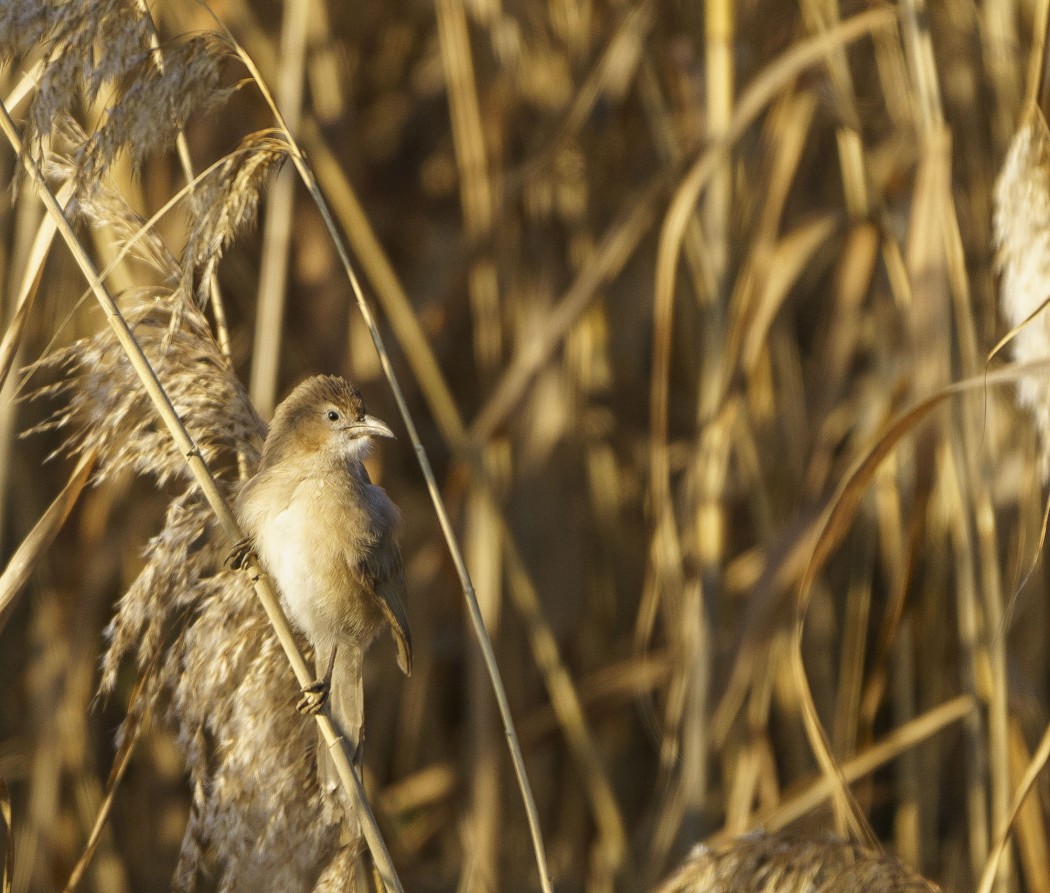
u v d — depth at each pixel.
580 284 12.36
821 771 12.16
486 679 12.97
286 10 12.71
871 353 15.08
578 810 14.59
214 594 7.41
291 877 7.16
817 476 12.70
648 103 13.63
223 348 7.86
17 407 12.42
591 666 14.56
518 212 14.32
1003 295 8.91
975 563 11.25
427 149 17.33
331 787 7.28
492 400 13.23
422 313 14.81
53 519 7.36
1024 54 12.58
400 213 16.28
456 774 14.04
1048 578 13.46
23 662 14.34
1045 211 8.51
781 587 10.88
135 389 7.38
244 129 13.78
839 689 14.16
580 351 14.25
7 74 8.70
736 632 11.44
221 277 13.99
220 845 7.17
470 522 13.95
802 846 7.49
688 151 12.73
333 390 8.48
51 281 12.01
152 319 7.59
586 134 14.59
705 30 12.91
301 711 7.22
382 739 14.07
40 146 6.87
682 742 12.53
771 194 12.09
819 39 10.94
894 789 13.67
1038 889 10.23
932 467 10.12
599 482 14.66
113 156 6.94
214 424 7.56
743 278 11.80
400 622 8.52
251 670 7.33
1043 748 8.36
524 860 14.02
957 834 13.71
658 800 13.67
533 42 14.85
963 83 13.02
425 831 14.12
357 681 8.15
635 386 15.00
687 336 14.52
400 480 14.91
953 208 10.51
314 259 14.09
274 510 7.88
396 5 16.75
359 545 8.08
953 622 13.51
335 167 12.05
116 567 13.15
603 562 14.83
